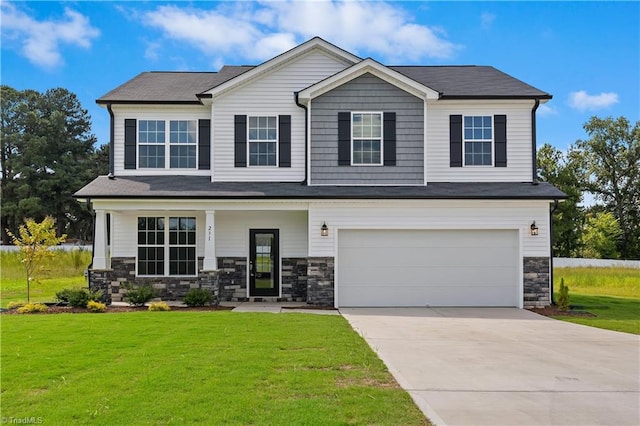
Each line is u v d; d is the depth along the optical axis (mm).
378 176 16812
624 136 54250
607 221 45500
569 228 45219
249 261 17516
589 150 55438
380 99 16875
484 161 17516
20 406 6020
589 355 9281
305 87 17531
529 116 17531
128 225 17719
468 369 8117
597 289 24203
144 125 17812
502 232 16156
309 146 16844
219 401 6090
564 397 6719
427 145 17266
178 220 17797
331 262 15922
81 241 51188
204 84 19188
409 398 6441
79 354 8516
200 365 7727
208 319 12414
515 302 16062
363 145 16875
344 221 15977
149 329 10898
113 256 17625
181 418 5543
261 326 11438
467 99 17250
